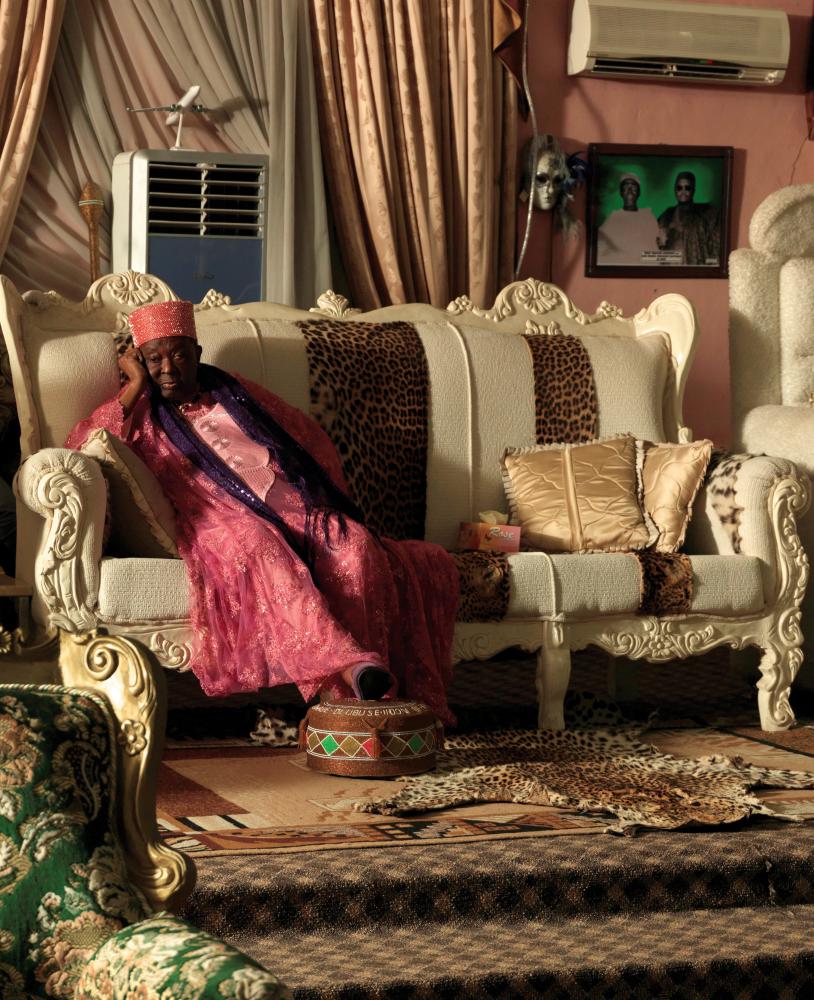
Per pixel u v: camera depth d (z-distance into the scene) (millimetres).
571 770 3625
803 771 3713
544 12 6410
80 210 5656
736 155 6777
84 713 1581
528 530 4574
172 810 3197
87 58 5641
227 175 5645
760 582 4355
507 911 2764
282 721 4020
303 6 5828
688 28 6461
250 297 5668
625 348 5039
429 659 3992
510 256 6289
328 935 2645
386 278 5945
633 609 4227
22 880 1449
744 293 5266
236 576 3803
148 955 1328
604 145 6535
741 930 2727
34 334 4266
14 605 3822
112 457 3846
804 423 4887
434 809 3248
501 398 4805
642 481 4652
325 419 4508
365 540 3955
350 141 5930
